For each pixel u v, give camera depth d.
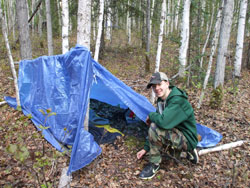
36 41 13.76
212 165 2.87
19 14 6.05
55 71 3.41
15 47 10.99
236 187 2.43
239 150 3.18
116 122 4.15
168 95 2.57
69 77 3.23
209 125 4.11
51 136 3.43
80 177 2.65
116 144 3.43
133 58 10.99
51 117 3.50
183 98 2.49
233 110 4.79
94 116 4.14
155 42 14.10
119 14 10.83
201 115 4.56
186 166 2.85
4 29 3.93
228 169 2.76
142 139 3.59
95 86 4.85
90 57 2.96
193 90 6.30
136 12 10.52
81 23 2.97
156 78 2.55
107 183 2.55
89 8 2.96
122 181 2.59
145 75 8.12
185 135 2.57
